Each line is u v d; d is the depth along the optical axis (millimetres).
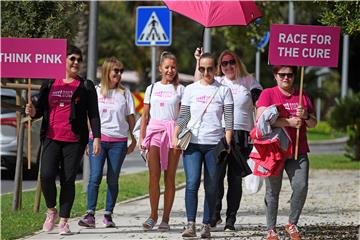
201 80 22250
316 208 29328
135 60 115000
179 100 23656
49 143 22000
